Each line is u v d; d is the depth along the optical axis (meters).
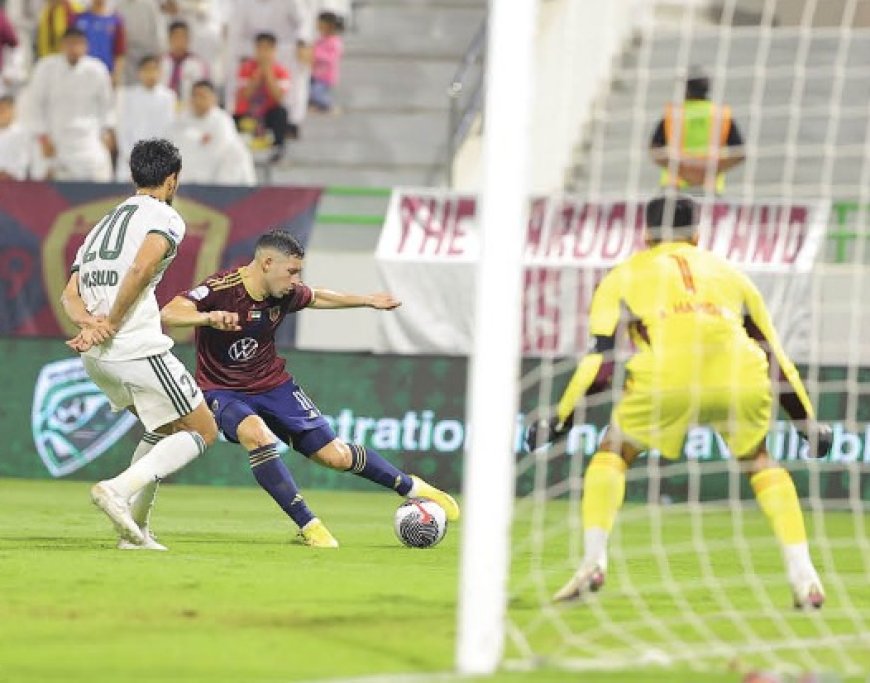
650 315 23.55
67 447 50.78
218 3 68.31
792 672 18.58
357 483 50.66
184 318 30.61
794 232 51.69
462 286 53.16
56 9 62.59
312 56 65.44
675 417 23.58
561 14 61.41
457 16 68.38
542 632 21.09
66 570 26.28
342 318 55.66
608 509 23.64
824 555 34.16
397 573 27.42
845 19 63.25
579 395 23.25
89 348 28.73
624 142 62.34
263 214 53.06
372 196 55.88
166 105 61.62
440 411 50.16
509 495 18.45
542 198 51.94
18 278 53.41
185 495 46.88
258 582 25.45
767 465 23.97
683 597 25.22
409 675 17.77
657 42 65.06
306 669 18.02
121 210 29.00
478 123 62.47
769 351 24.36
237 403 32.38
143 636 19.91
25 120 62.81
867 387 48.16
